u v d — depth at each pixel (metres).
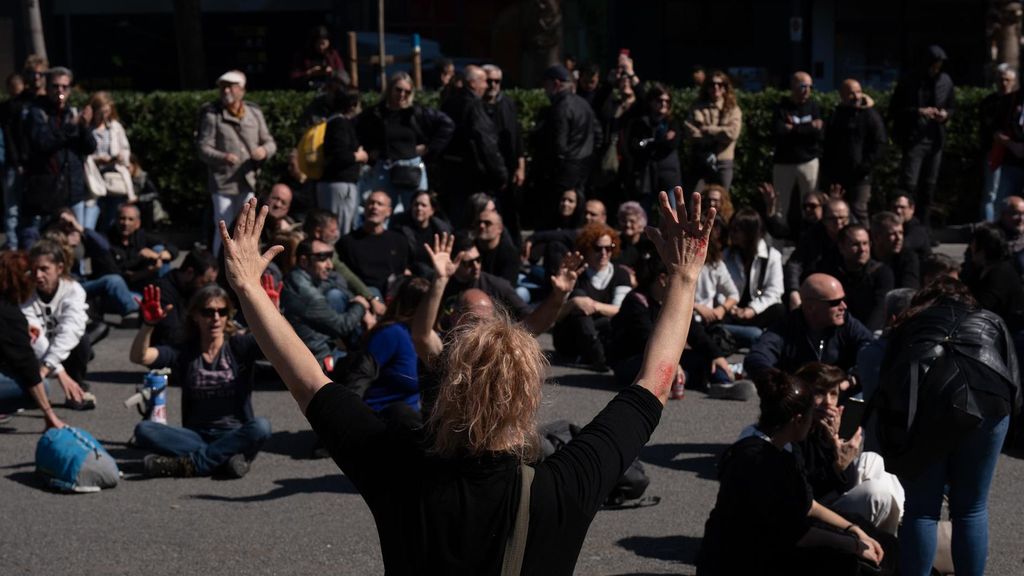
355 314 9.62
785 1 22.48
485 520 2.67
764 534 5.01
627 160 13.58
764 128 15.12
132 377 10.10
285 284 9.52
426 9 23.03
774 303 10.40
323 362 9.40
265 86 24.61
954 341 5.29
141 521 6.79
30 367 7.90
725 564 5.07
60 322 8.86
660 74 22.92
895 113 14.46
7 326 7.81
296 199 12.82
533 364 2.75
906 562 5.37
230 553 6.32
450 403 2.71
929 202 14.60
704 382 9.74
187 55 18.69
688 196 13.73
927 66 14.29
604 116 14.01
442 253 6.14
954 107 14.55
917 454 5.24
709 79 13.63
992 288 8.45
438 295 6.08
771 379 5.36
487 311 6.34
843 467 6.20
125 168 13.71
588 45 22.62
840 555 5.04
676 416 8.95
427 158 13.03
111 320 12.09
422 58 21.98
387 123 12.77
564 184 13.30
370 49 21.81
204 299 7.62
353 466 2.78
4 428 8.59
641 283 9.77
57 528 6.67
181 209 15.41
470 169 13.02
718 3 22.77
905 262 10.38
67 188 12.97
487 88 13.35
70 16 24.72
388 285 10.87
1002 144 14.28
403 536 2.69
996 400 5.20
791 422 5.32
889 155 15.30
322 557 6.28
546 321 6.20
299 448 8.23
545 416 8.80
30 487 7.38
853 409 6.45
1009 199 10.71
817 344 8.08
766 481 4.98
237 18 24.48
